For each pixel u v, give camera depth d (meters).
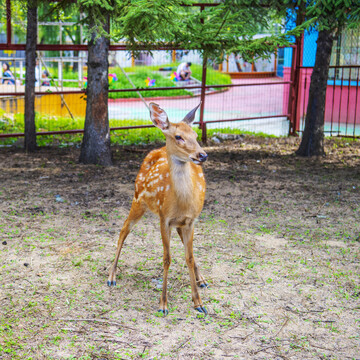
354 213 7.28
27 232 6.30
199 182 4.59
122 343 4.02
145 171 4.93
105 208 7.29
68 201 7.54
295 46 13.16
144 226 6.71
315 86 10.83
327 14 9.79
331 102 15.75
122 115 16.92
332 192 8.30
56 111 15.75
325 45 10.52
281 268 5.45
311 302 4.72
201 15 9.10
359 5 9.36
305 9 9.98
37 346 3.94
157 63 28.52
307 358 3.85
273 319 4.42
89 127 9.62
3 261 5.46
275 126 14.95
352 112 15.36
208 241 6.18
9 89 16.14
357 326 4.32
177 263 5.60
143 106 20.05
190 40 9.23
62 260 5.55
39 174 8.96
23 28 20.12
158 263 5.57
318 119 10.91
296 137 13.47
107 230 6.47
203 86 12.11
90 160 9.71
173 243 6.16
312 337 4.15
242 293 4.89
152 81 14.31
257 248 5.99
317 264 5.55
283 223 6.85
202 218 6.99
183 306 4.65
